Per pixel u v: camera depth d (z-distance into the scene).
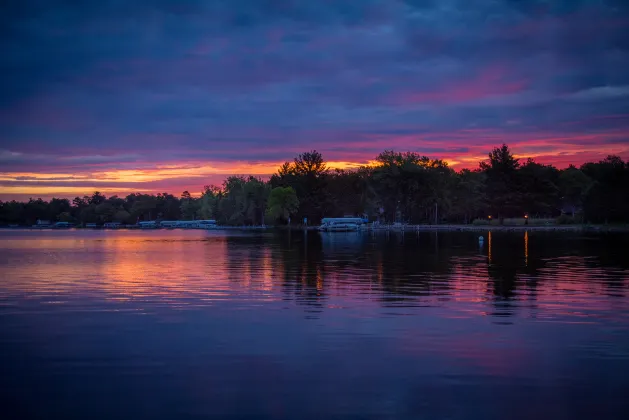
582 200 171.25
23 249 78.44
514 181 167.75
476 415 12.80
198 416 12.80
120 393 14.20
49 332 20.55
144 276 38.59
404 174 180.62
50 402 13.66
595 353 17.55
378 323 21.84
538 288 31.34
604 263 46.81
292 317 23.09
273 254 61.00
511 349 18.00
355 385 14.66
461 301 26.92
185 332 20.47
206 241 104.19
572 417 12.72
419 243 82.62
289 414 12.88
